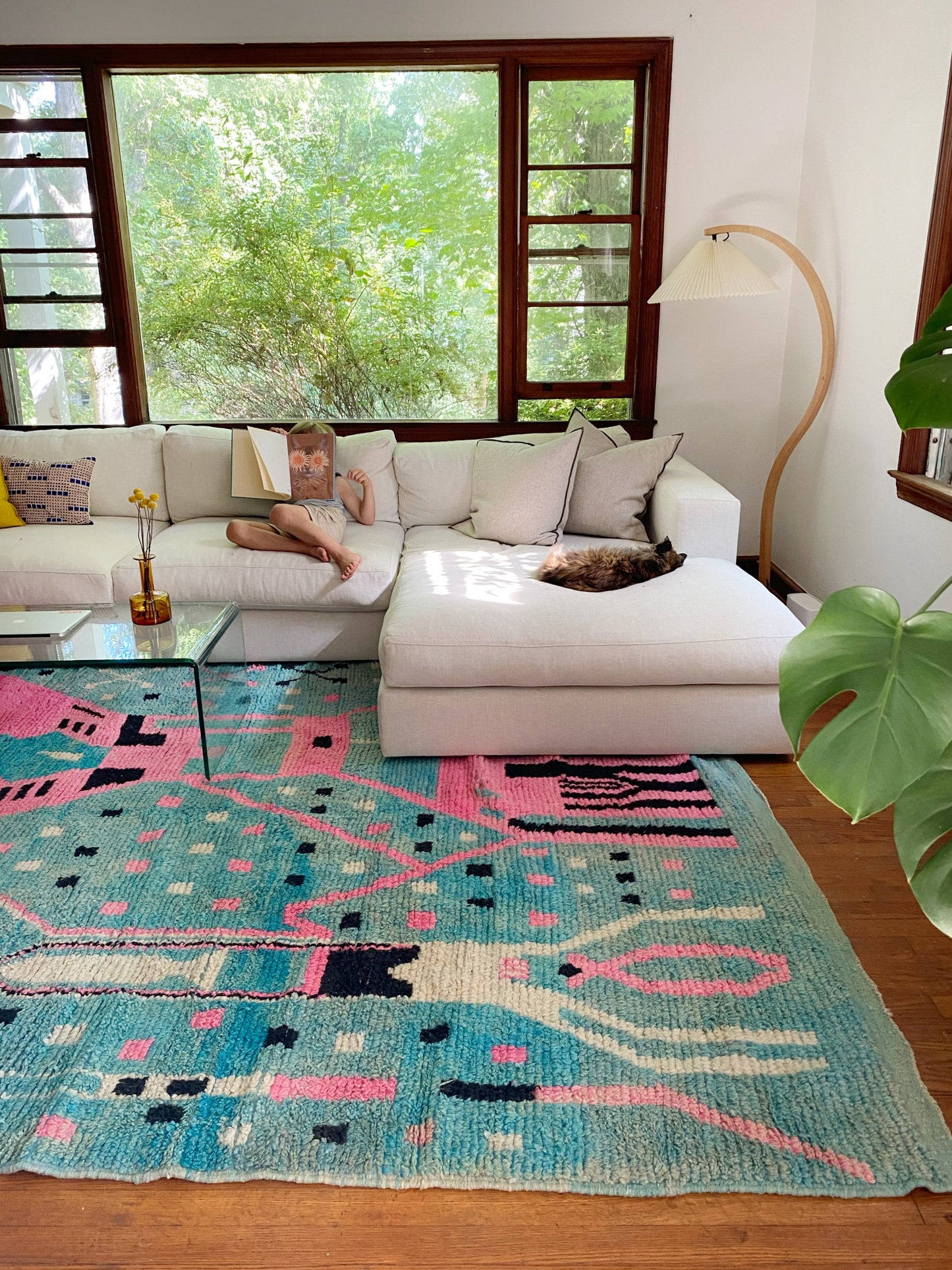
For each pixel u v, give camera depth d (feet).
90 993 5.83
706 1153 4.74
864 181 11.10
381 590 10.36
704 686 8.43
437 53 12.67
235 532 10.57
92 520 12.07
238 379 14.28
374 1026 5.54
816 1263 4.25
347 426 14.19
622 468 11.31
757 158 13.10
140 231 13.67
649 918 6.50
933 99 9.48
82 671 10.87
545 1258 4.28
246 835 7.53
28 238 13.60
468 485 12.21
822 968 6.00
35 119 13.12
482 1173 4.64
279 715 9.68
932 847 7.38
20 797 8.11
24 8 12.57
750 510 14.56
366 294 13.87
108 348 14.08
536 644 8.18
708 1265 4.25
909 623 3.45
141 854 7.29
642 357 13.84
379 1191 4.59
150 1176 4.64
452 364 14.17
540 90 13.00
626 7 12.56
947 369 3.66
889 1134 4.83
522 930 6.38
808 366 12.89
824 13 12.25
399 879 6.95
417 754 8.59
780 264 13.53
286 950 6.20
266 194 13.51
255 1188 4.61
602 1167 4.66
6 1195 4.58
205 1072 5.22
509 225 13.34
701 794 8.11
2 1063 5.30
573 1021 5.57
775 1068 5.24
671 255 13.51
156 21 12.64
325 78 13.05
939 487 9.28
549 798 8.04
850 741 3.30
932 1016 5.68
